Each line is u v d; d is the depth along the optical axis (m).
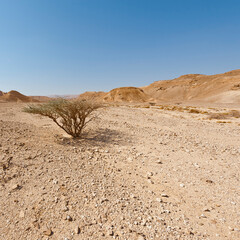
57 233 2.65
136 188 4.14
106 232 2.71
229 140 8.91
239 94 78.19
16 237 2.54
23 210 3.08
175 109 28.77
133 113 20.08
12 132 7.89
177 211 3.39
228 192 4.13
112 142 7.89
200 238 2.71
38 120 12.33
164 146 7.55
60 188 3.78
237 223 3.12
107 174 4.71
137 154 6.40
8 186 3.73
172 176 4.88
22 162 4.85
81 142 7.59
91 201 3.43
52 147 6.48
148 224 2.93
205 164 5.75
